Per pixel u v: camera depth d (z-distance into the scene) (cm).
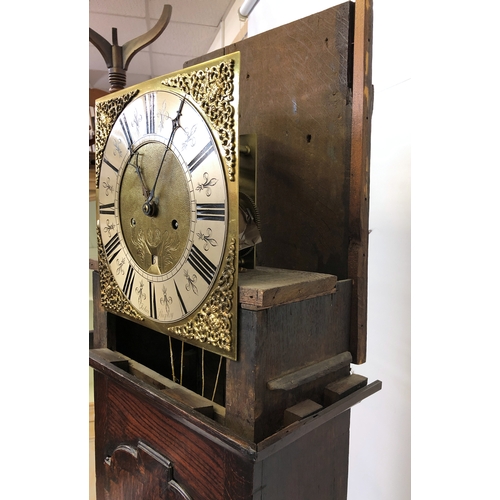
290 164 95
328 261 89
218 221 70
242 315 68
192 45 274
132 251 90
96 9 217
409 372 113
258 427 67
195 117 72
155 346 109
